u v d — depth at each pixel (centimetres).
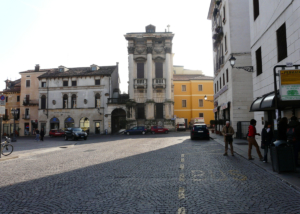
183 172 861
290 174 780
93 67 5228
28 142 2972
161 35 4819
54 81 5188
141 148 1784
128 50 4869
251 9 1672
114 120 5000
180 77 6234
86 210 488
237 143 1873
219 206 498
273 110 1380
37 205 527
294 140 880
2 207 518
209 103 5834
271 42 1338
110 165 1052
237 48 2366
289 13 1117
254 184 679
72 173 891
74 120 5034
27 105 5475
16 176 866
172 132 4597
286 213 456
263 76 1468
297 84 904
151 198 561
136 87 4794
